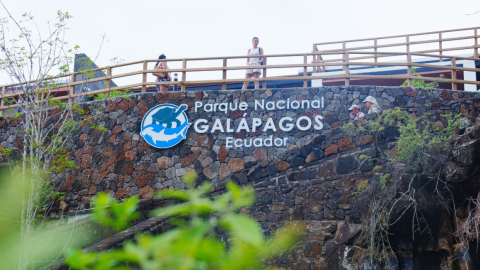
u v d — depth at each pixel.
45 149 9.12
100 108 11.32
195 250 0.96
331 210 9.32
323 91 10.20
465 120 9.46
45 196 9.41
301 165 9.81
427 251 8.41
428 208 8.45
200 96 10.73
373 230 8.34
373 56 15.13
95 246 6.53
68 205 10.98
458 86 14.38
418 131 9.32
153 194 10.48
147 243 1.01
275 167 9.91
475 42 14.61
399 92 10.09
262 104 10.36
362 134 9.71
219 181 10.14
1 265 2.02
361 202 8.96
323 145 9.85
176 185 10.38
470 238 8.16
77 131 11.36
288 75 14.36
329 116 10.04
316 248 9.01
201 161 10.36
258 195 9.74
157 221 8.12
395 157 9.09
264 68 10.72
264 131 10.19
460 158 8.47
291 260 8.91
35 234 6.91
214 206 1.07
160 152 10.66
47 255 6.35
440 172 8.62
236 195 1.09
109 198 1.32
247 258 0.97
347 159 9.54
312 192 9.54
